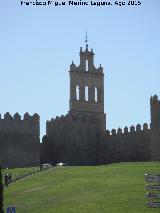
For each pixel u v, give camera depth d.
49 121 170.75
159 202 65.25
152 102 145.12
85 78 174.50
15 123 156.12
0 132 154.12
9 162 154.00
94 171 109.25
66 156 164.38
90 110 172.62
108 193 84.75
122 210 73.75
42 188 96.81
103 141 166.50
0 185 68.31
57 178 105.12
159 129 143.62
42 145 168.12
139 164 116.75
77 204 80.06
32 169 126.00
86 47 176.88
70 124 166.00
